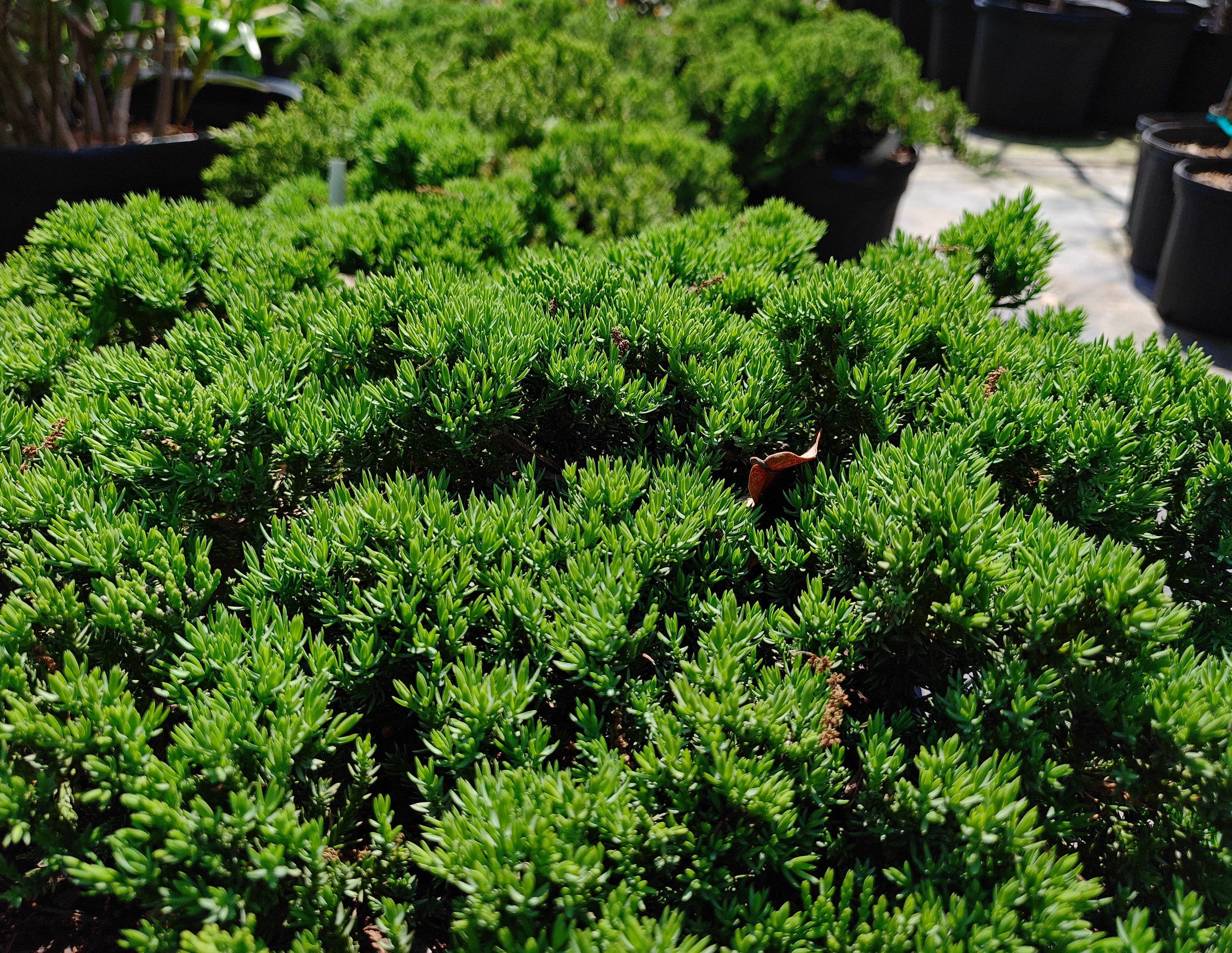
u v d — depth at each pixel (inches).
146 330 107.3
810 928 52.5
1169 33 343.9
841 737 65.0
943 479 65.8
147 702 65.8
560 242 143.9
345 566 68.1
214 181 171.5
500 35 227.3
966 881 54.2
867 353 81.8
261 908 53.6
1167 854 59.4
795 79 204.2
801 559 71.4
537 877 51.1
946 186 291.7
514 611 65.0
